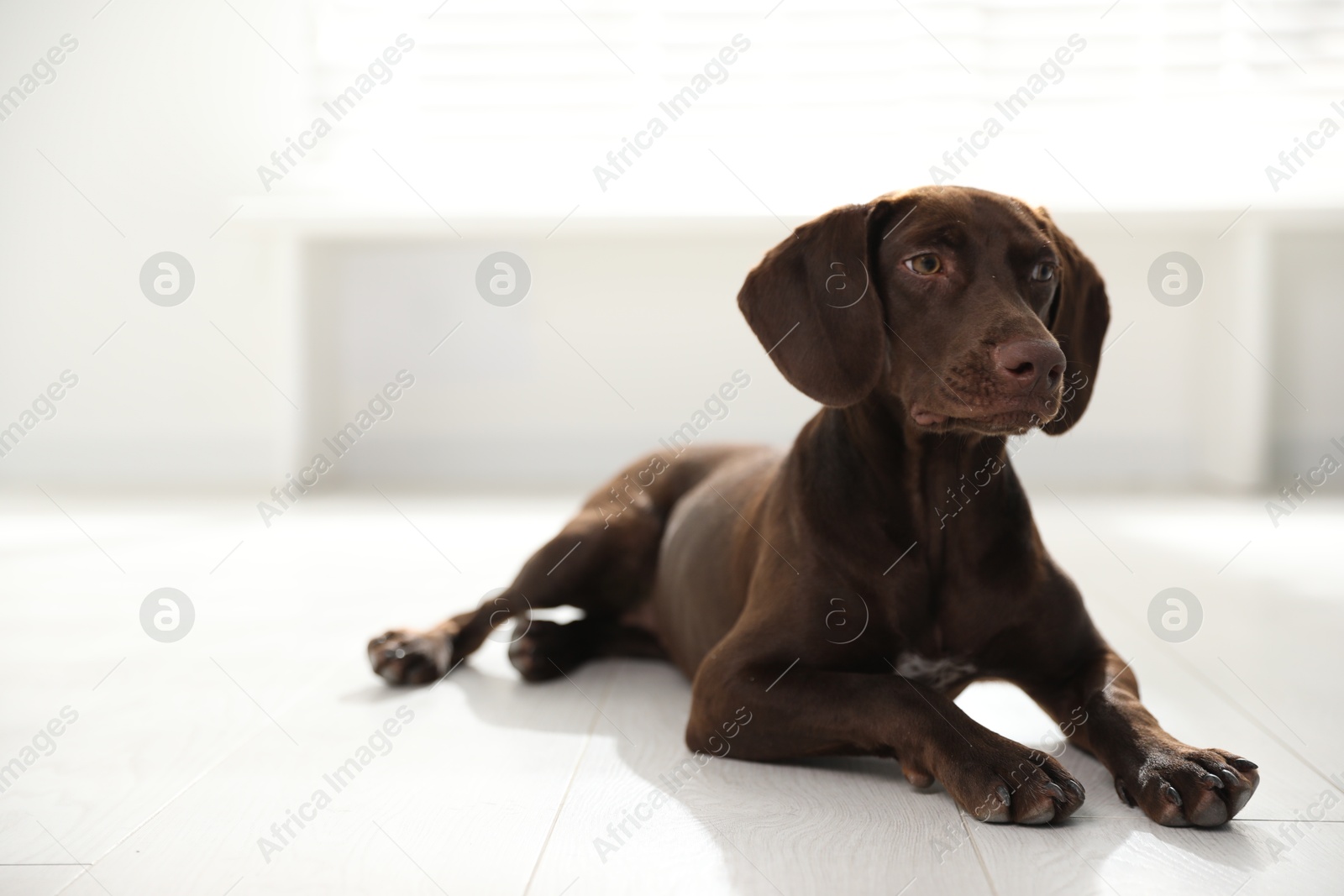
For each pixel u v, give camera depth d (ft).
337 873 6.13
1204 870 5.98
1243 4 25.40
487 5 27.09
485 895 5.82
